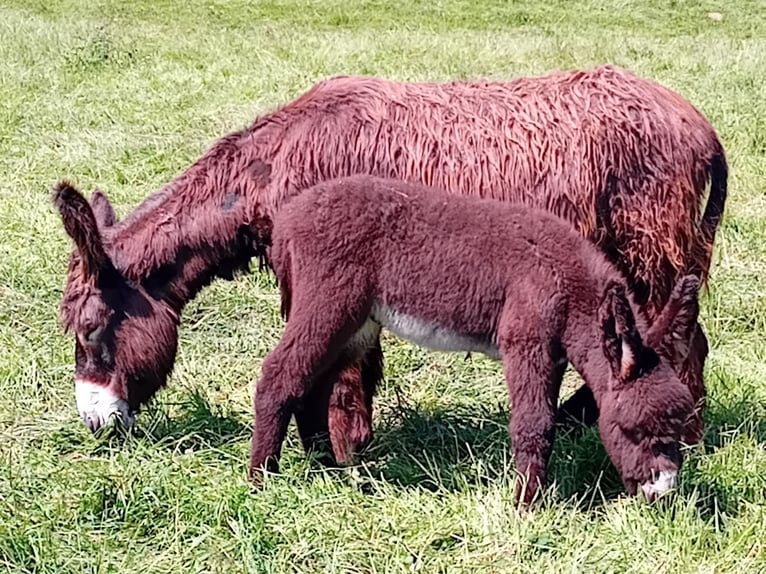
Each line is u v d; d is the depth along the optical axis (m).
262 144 4.81
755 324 6.44
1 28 13.79
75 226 4.51
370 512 4.21
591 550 3.91
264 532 4.03
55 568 3.83
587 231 4.75
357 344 4.63
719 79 11.52
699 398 4.79
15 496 4.27
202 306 6.52
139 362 4.81
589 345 4.14
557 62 12.55
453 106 4.81
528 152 4.71
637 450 4.00
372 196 4.27
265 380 4.36
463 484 4.46
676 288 4.04
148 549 4.03
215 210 4.79
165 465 4.53
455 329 4.32
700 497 4.31
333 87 4.93
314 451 4.70
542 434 4.17
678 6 19.41
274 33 14.88
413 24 17.45
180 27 16.11
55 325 6.19
